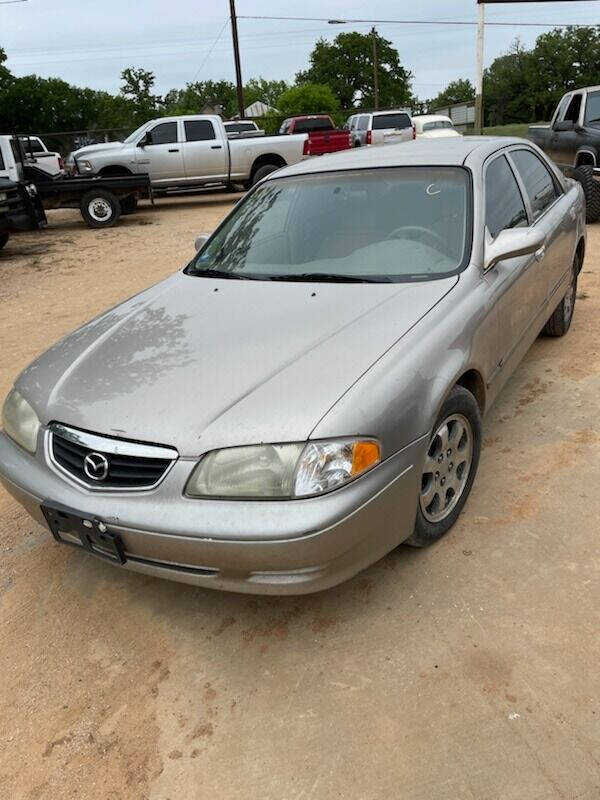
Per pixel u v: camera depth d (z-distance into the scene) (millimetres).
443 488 2896
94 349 2953
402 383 2438
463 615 2586
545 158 4801
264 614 2695
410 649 2459
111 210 14180
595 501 3191
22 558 3172
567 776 1985
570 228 4660
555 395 4273
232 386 2443
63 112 52406
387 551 2533
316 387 2359
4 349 6273
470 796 1957
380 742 2137
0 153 12711
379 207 3514
